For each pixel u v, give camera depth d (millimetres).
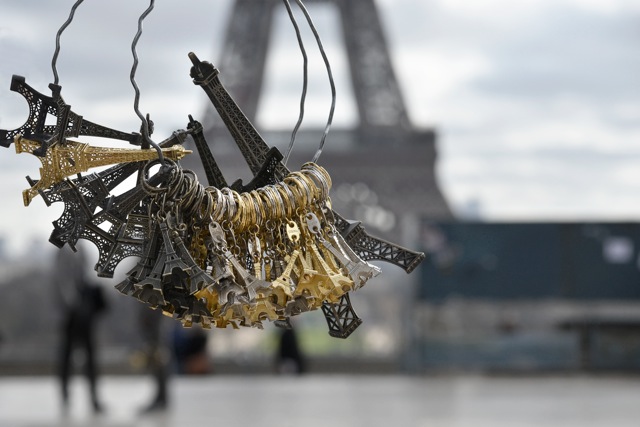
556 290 26578
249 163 6020
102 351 37312
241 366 35750
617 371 26391
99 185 5418
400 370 29938
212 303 5391
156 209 5316
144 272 5289
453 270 26578
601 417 17250
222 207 5379
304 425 16203
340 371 36656
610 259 26531
